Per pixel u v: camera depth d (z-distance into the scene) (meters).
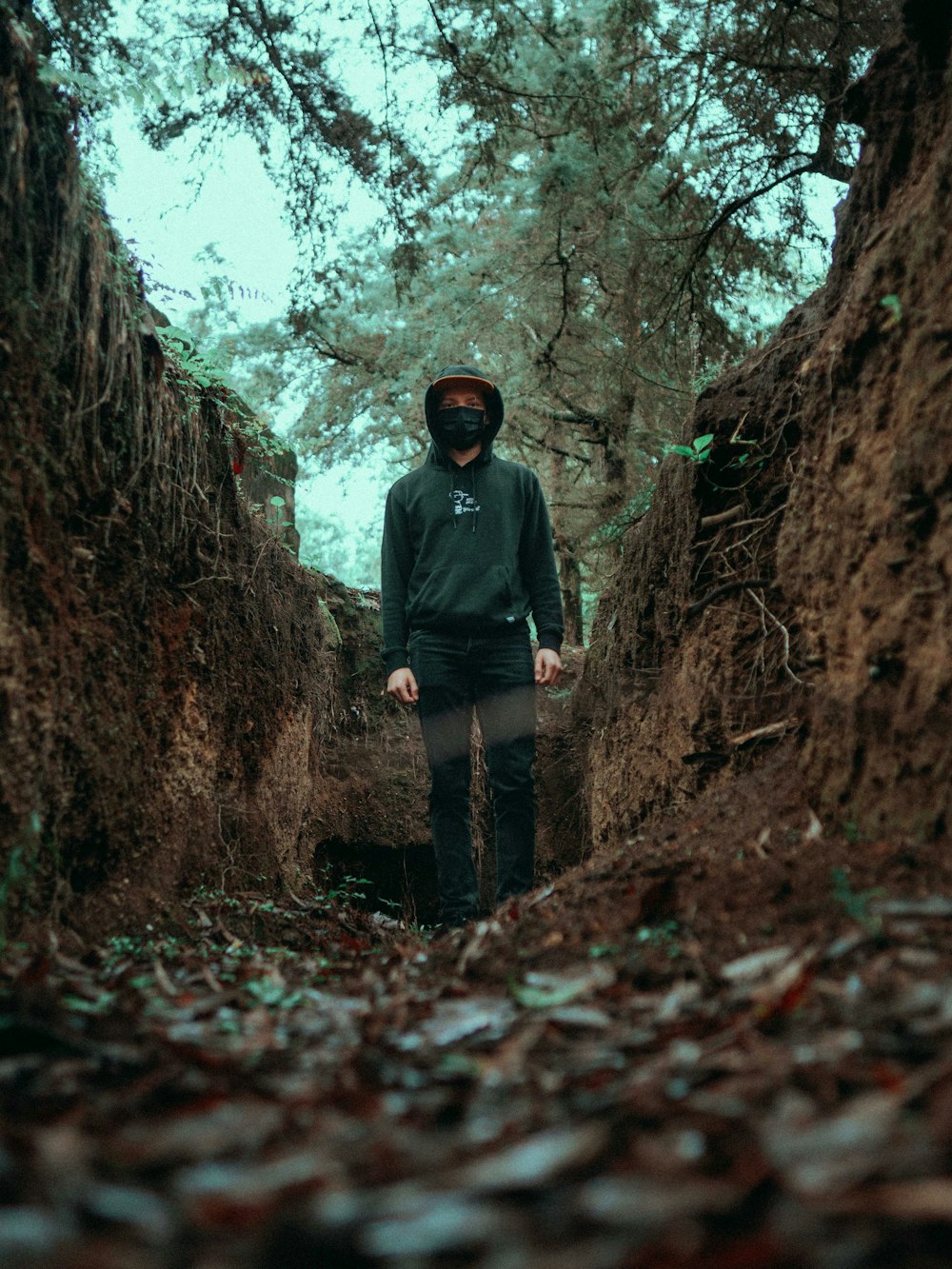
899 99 3.11
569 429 10.86
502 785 4.20
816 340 3.84
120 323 3.22
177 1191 1.00
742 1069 1.27
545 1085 1.38
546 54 6.77
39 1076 1.40
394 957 3.00
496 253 9.73
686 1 6.04
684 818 3.17
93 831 3.03
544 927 2.54
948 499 2.15
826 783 2.45
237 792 4.31
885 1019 1.34
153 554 3.58
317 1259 0.84
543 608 4.48
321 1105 1.33
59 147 2.91
